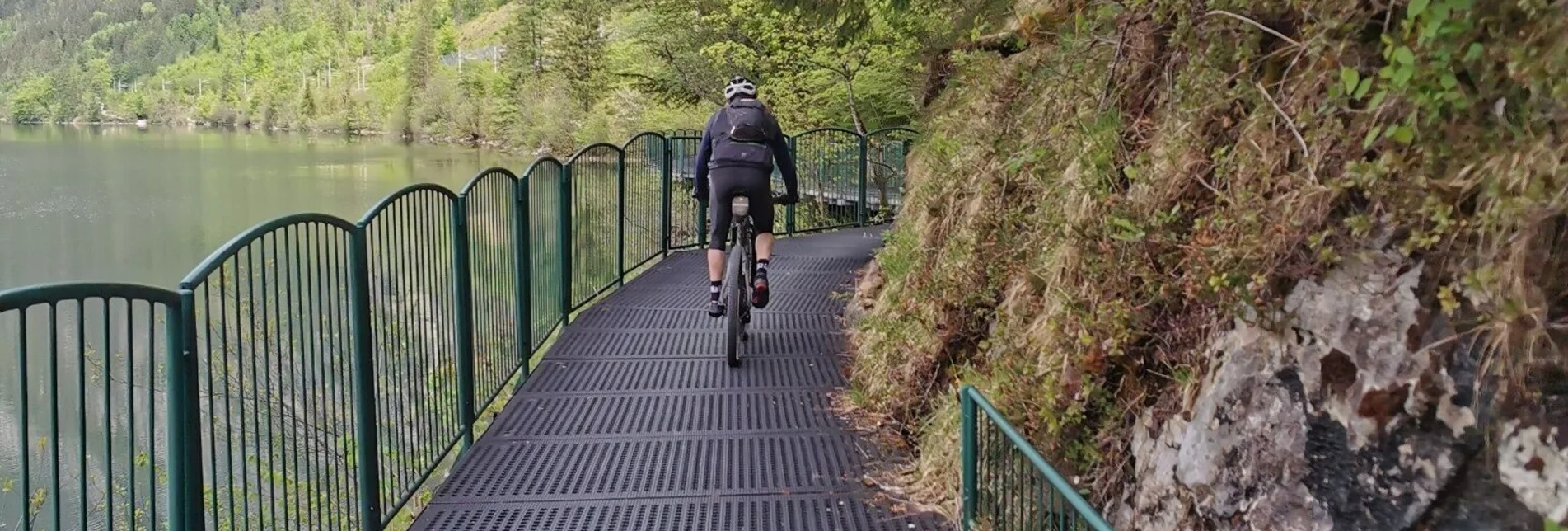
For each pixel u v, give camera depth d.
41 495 3.47
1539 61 1.69
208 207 35.09
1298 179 2.33
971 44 6.29
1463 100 1.82
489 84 81.81
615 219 8.53
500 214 5.33
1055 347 3.27
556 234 6.80
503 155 64.12
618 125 30.78
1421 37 1.87
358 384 3.49
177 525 2.44
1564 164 1.67
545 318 6.45
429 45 93.44
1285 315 2.29
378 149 72.69
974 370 4.06
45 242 26.41
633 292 8.08
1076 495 2.06
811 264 9.54
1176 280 2.79
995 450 2.87
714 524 3.69
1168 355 2.86
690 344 6.41
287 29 136.50
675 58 19.92
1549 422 1.75
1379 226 2.13
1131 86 3.50
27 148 69.38
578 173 7.41
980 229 4.46
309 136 98.06
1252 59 2.63
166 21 152.25
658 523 3.71
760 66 18.06
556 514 3.81
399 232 3.94
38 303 1.88
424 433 4.17
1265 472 2.25
